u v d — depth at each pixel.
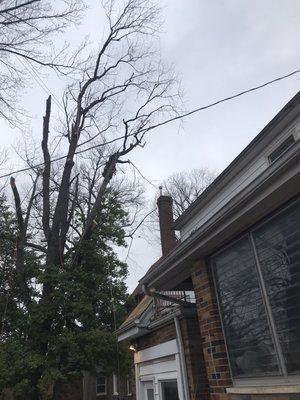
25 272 15.00
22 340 13.52
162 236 17.31
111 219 20.06
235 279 5.51
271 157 9.05
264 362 4.85
